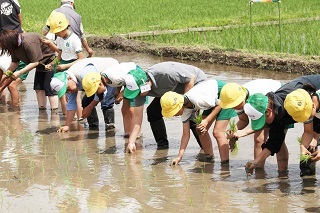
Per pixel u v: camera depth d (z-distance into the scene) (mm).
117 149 10047
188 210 7426
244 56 16812
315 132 8438
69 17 12930
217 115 9219
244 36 19062
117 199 7840
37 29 21922
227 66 17016
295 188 8078
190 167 9070
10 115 12383
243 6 26188
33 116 12281
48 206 7652
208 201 7695
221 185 8258
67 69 11703
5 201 7836
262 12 24453
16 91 13047
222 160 9211
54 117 12203
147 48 19188
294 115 7773
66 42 11812
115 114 12242
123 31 21516
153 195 7949
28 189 8250
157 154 9750
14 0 13469
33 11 25969
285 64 15922
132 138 9875
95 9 26375
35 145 10289
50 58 12305
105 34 21156
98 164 9273
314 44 17172
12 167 9164
